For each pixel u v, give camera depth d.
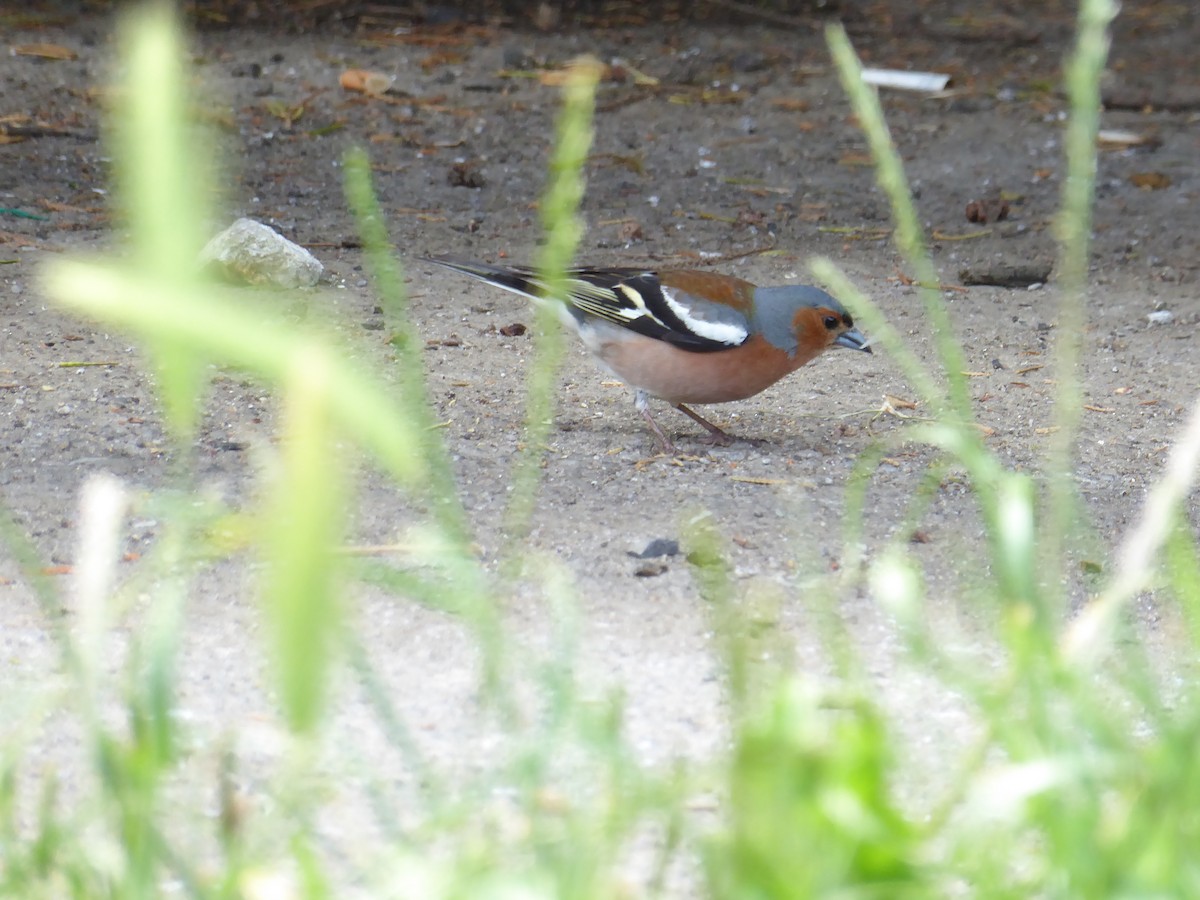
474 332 13.42
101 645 6.93
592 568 8.20
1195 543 8.91
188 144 1.48
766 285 15.26
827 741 3.68
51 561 8.08
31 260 14.47
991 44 26.59
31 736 5.94
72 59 21.95
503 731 6.12
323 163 18.83
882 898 3.54
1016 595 4.55
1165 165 20.30
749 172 19.44
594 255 16.03
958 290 15.38
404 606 7.50
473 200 17.84
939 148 20.81
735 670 4.02
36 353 12.10
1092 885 3.76
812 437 11.09
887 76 23.86
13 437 10.13
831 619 6.05
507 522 8.88
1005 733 4.31
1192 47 27.09
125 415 10.72
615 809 4.00
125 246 15.08
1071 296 5.11
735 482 9.86
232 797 4.30
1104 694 6.54
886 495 9.68
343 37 24.34
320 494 1.56
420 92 21.91
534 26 25.62
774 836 3.43
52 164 17.81
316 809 5.34
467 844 4.40
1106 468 10.46
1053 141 21.25
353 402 1.44
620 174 19.06
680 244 16.59
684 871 4.98
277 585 1.61
